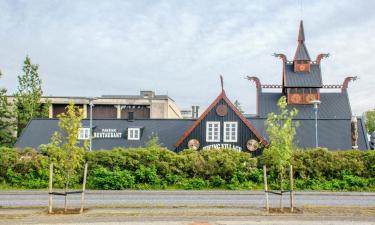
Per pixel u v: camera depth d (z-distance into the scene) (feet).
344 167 101.40
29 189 95.20
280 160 65.41
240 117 145.89
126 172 99.76
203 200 79.61
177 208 65.67
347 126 174.60
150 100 269.23
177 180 101.71
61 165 67.15
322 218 57.93
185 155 104.83
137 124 174.60
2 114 204.44
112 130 170.71
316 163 101.45
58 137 67.92
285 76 244.83
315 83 240.12
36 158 100.22
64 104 266.36
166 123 175.42
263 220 56.44
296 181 99.04
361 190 96.48
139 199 81.05
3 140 203.00
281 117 67.10
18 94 208.74
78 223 53.98
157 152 103.60
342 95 244.63
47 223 53.93
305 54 246.68
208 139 146.00
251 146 143.33
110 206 67.31
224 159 102.99
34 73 210.18
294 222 55.26
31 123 175.11
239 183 100.83
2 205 71.00
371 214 60.75
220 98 147.13
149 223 54.13
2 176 99.81
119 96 282.15
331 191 94.94
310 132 172.96
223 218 57.36
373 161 101.35
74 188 96.94
